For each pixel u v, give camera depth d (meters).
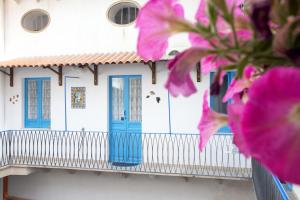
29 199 10.22
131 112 9.30
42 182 10.12
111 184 9.43
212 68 0.57
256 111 0.36
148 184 9.09
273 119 0.36
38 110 9.98
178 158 8.65
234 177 7.51
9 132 9.80
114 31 9.56
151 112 8.91
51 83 9.71
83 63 8.29
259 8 0.42
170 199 8.86
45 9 10.14
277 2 0.43
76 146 9.49
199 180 8.66
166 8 0.51
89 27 9.76
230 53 0.46
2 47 10.38
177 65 0.47
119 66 9.17
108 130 9.30
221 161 8.28
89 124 9.40
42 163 9.04
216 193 8.52
